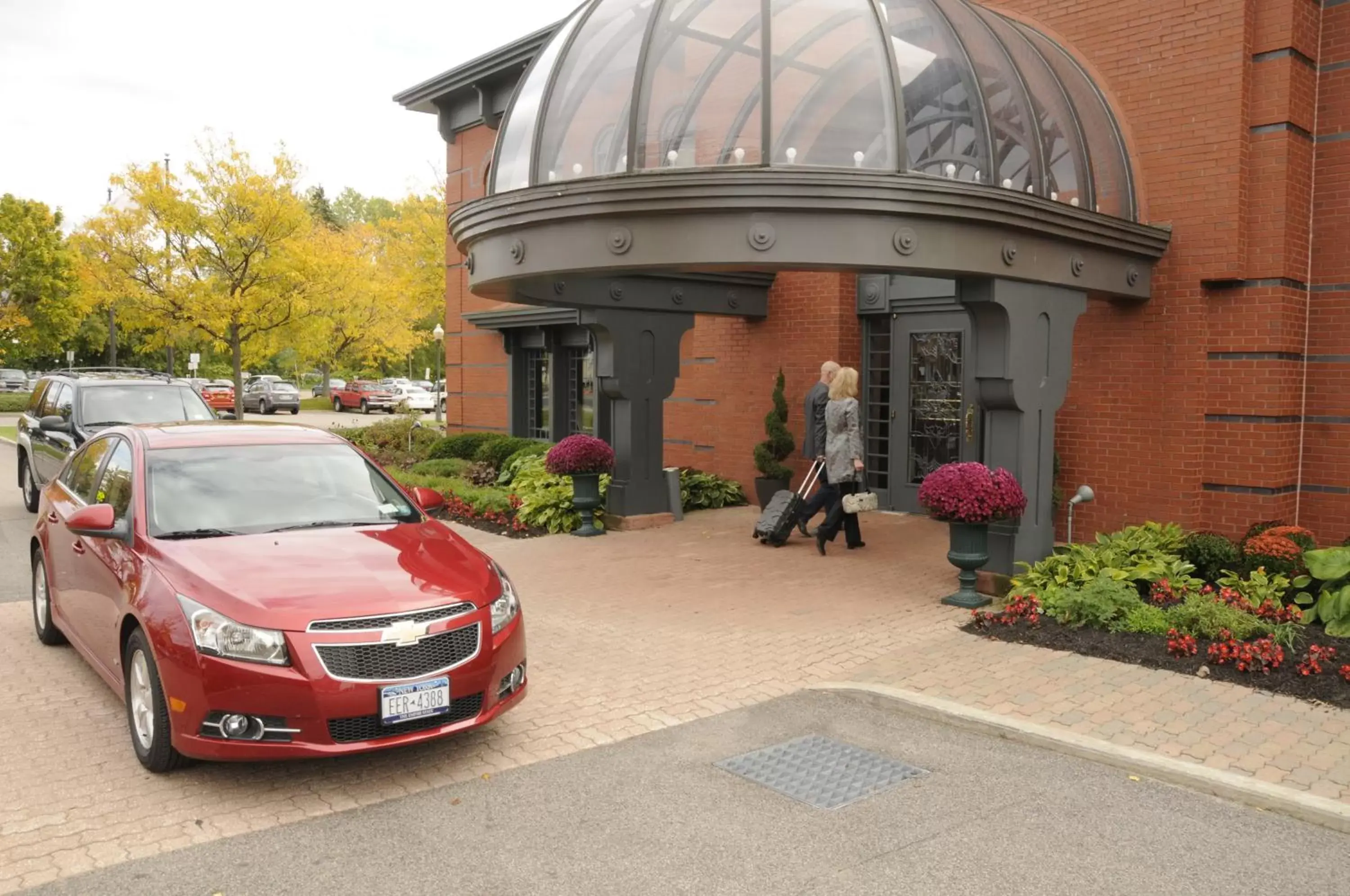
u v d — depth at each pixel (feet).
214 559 15.38
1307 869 12.22
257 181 71.41
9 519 40.73
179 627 14.05
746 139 24.56
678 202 23.39
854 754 15.97
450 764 15.48
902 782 14.84
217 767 15.28
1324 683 18.37
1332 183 28.94
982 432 36.86
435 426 99.40
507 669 15.64
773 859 12.41
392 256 121.70
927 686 18.97
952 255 23.61
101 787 14.49
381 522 18.21
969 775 15.12
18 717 17.43
